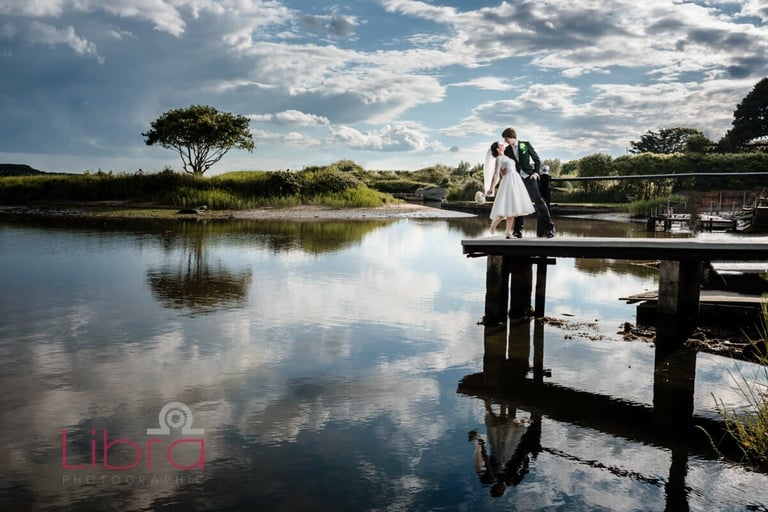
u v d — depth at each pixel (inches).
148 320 341.1
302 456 176.6
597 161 1867.6
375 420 205.6
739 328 334.0
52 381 237.3
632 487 163.9
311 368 262.1
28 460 170.7
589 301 436.1
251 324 338.6
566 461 178.9
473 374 261.0
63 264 540.1
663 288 306.0
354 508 148.1
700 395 239.6
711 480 169.2
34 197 1470.2
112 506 147.1
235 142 1878.7
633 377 260.8
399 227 1073.5
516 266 381.7
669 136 2965.1
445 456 179.5
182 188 1465.3
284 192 1551.4
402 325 348.5
